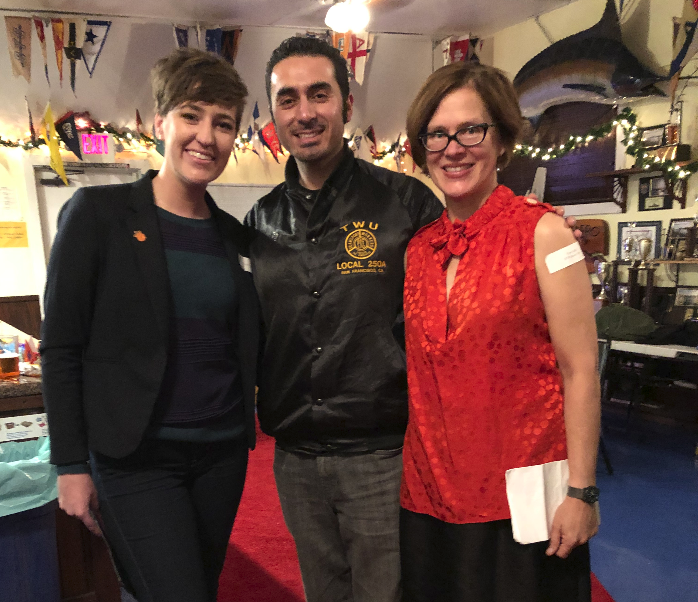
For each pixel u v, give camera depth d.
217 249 1.31
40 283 4.69
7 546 1.64
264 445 3.97
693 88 4.11
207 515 1.30
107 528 1.21
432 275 1.18
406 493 1.22
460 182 1.15
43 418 2.10
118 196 1.23
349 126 5.60
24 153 4.57
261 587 2.22
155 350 1.18
